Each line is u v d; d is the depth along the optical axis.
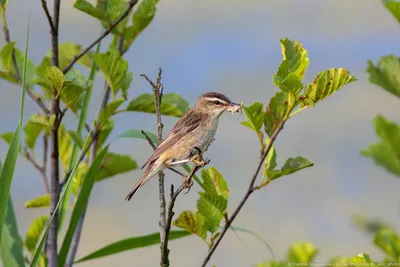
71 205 11.33
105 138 11.42
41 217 10.44
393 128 6.21
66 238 9.70
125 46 11.99
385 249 6.25
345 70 7.62
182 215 8.59
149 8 11.80
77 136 10.63
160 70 9.12
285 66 8.09
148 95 10.93
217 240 8.38
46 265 10.33
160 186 8.61
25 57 8.53
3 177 8.47
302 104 7.86
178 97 11.51
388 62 6.94
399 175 6.20
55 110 10.28
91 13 10.76
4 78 11.24
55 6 10.10
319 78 7.70
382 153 6.26
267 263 7.16
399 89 6.91
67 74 10.46
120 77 10.60
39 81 10.39
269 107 8.29
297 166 7.98
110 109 10.57
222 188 8.80
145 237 10.10
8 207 9.48
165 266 8.26
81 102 11.13
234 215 8.32
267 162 8.17
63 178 11.61
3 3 10.84
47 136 11.48
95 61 10.58
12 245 9.33
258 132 8.30
